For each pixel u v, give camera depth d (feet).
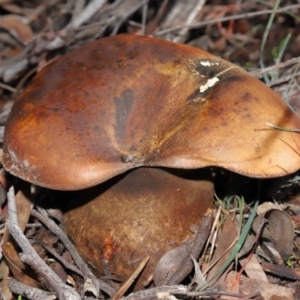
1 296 1.83
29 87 1.85
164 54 1.87
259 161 1.73
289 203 2.02
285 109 1.82
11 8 2.85
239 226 1.88
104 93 1.79
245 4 2.78
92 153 1.74
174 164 1.74
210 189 1.88
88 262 1.84
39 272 1.77
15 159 1.76
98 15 2.71
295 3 2.73
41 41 2.62
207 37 2.75
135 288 1.82
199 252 1.79
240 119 1.75
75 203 1.86
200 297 1.78
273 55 2.59
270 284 1.83
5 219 1.98
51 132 1.75
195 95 1.83
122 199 1.81
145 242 1.80
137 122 1.80
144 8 2.63
